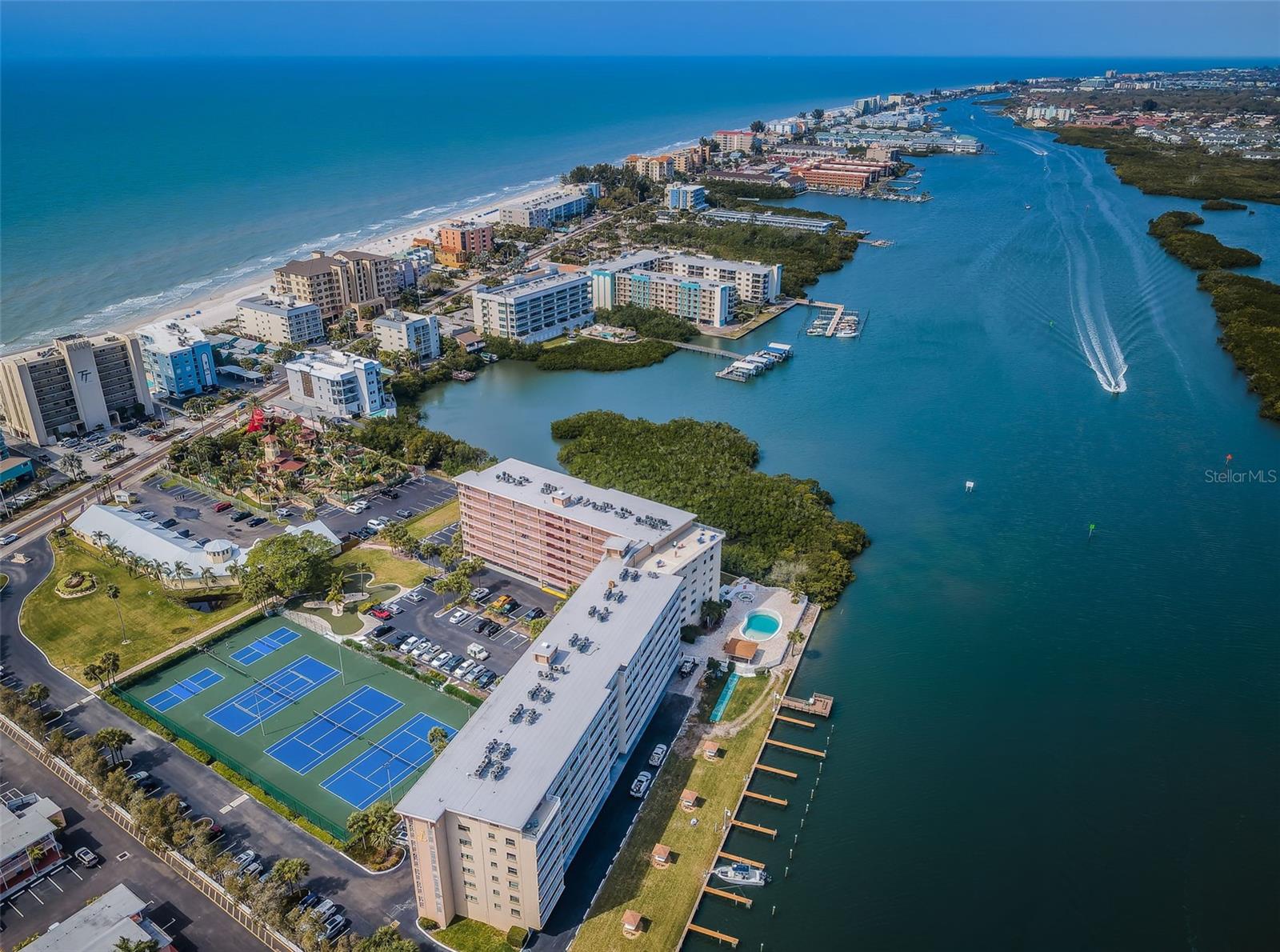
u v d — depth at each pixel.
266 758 178.38
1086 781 178.25
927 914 149.12
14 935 140.25
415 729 186.88
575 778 149.12
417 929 142.00
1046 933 146.50
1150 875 157.75
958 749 185.62
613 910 147.00
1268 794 176.00
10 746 181.62
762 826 164.88
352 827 155.12
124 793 159.62
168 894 148.38
